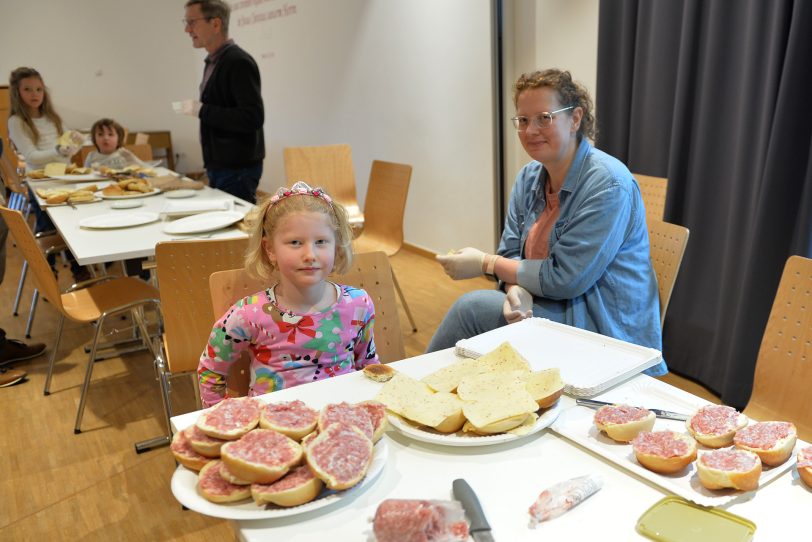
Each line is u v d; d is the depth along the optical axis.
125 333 3.50
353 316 1.46
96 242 2.37
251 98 3.56
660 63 2.68
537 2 3.51
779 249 2.29
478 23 3.83
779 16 2.17
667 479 0.87
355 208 3.93
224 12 3.49
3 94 7.12
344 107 5.55
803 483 0.85
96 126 4.41
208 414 0.95
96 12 7.77
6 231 3.17
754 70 2.31
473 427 0.98
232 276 1.58
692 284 2.72
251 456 0.84
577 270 1.76
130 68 8.08
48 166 4.08
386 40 4.76
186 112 3.62
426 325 3.54
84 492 2.12
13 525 1.97
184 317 1.99
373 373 1.22
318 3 5.55
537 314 1.87
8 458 2.35
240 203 3.10
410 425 1.02
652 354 1.22
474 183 4.18
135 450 2.36
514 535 0.78
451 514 0.77
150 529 1.93
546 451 0.97
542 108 1.75
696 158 2.60
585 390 1.11
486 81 3.87
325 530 0.81
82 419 2.62
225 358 1.43
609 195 1.76
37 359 3.23
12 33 7.45
